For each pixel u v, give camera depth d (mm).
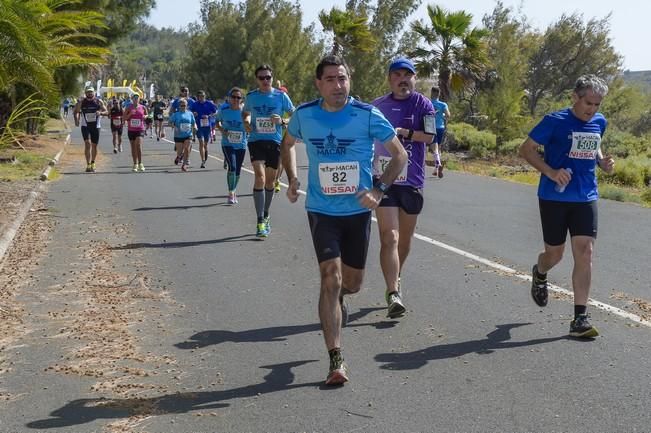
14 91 22266
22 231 11172
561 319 6922
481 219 12781
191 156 26312
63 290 7910
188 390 5281
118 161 24000
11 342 6289
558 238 6574
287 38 69375
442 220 12633
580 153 6375
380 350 6094
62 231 11219
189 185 17172
